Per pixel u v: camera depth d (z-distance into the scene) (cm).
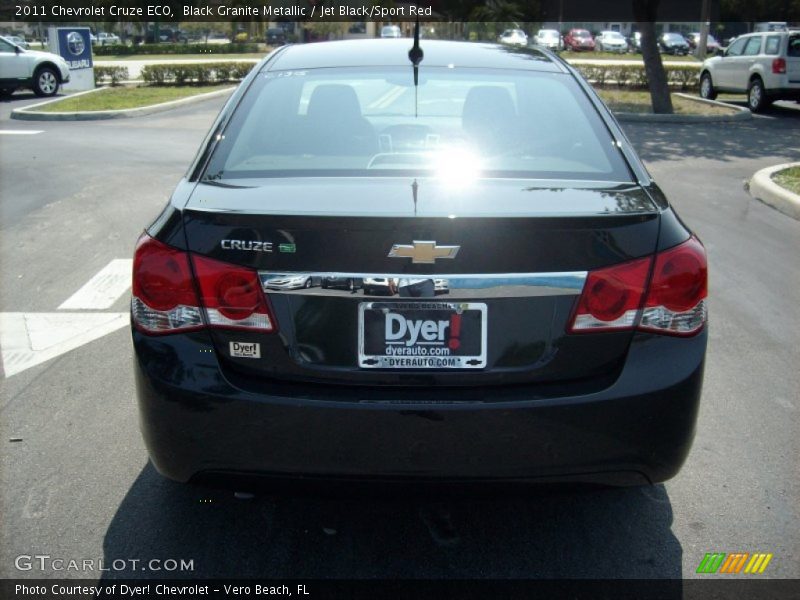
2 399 427
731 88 2053
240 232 255
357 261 251
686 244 267
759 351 498
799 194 879
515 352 257
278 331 257
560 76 372
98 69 2509
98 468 358
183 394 259
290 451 259
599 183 293
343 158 312
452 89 353
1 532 312
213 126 334
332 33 4116
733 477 355
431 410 253
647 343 263
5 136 1447
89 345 505
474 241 250
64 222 812
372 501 271
